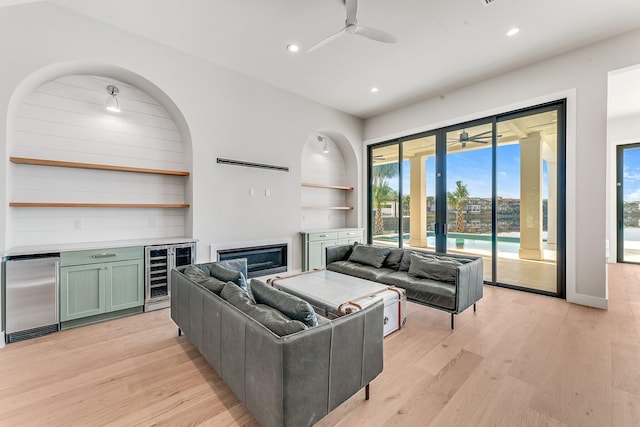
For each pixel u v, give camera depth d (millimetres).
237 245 4109
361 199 6121
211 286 2145
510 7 2709
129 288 3104
